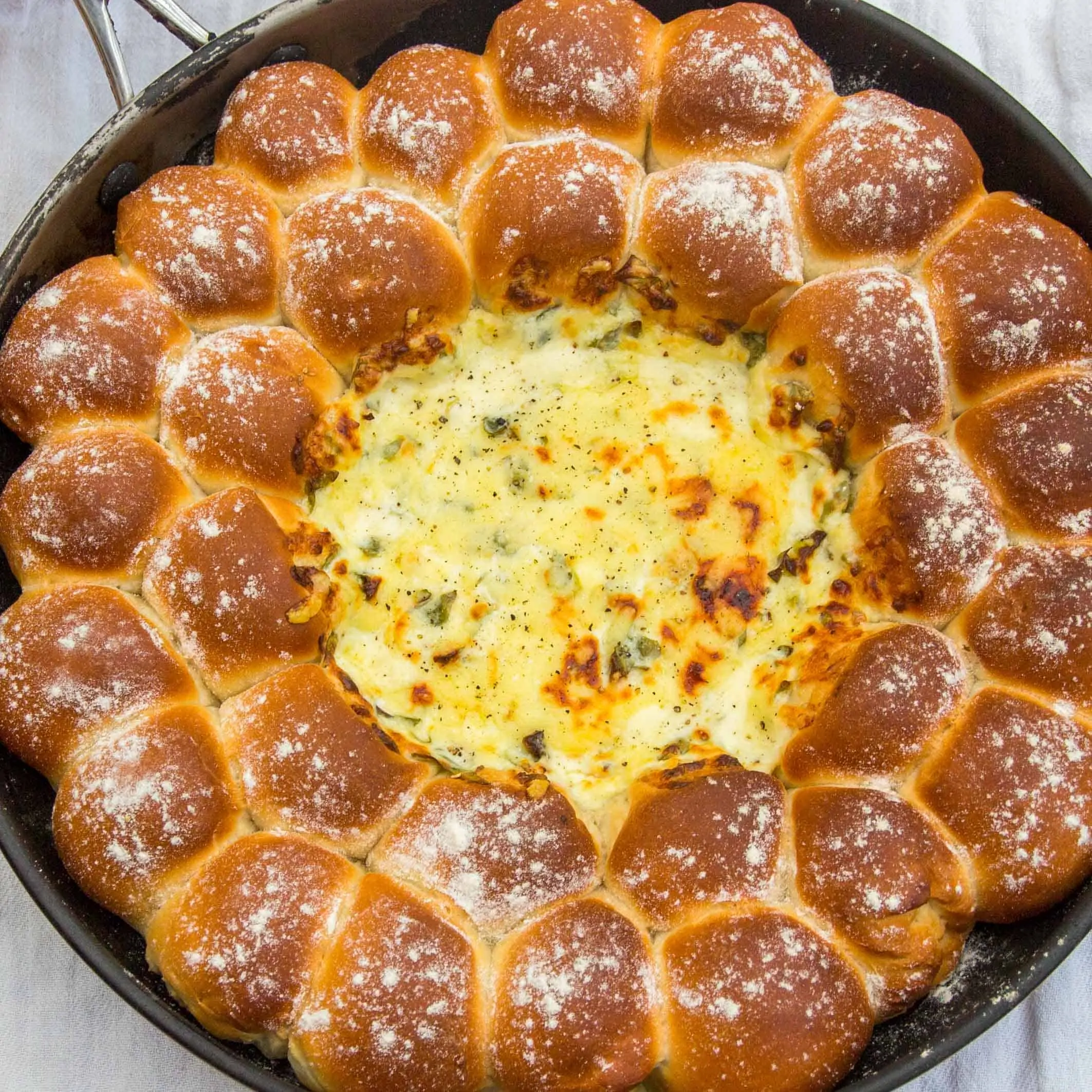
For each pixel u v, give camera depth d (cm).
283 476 53
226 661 51
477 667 54
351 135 54
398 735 53
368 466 55
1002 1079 55
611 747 54
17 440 54
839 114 54
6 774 52
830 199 53
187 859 50
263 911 49
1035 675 51
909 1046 51
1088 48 60
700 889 50
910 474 52
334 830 50
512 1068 49
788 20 55
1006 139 55
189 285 53
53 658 51
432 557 54
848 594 53
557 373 56
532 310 55
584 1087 49
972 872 51
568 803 51
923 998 51
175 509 52
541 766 53
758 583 54
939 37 60
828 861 50
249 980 49
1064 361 53
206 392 52
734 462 55
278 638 51
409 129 54
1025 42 60
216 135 55
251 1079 50
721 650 54
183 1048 55
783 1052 49
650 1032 49
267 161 54
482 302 55
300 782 50
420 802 51
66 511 51
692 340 55
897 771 51
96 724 51
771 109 53
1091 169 60
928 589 52
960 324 53
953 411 54
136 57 61
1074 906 51
